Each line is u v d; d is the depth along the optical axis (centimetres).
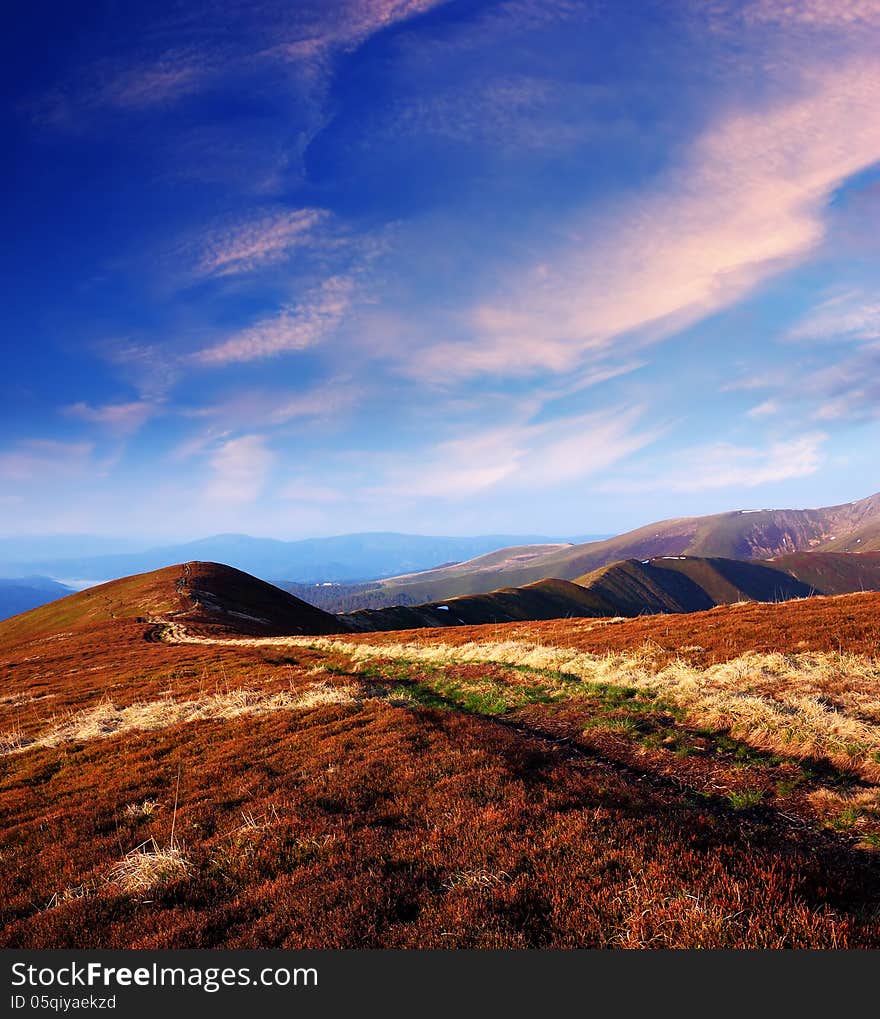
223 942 682
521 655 2967
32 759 1905
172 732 1980
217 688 2791
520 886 711
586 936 620
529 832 866
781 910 618
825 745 1247
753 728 1420
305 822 1012
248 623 7844
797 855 787
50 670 4622
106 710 2616
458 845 853
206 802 1207
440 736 1477
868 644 2081
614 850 779
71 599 10994
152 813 1209
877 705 1441
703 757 1310
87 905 821
